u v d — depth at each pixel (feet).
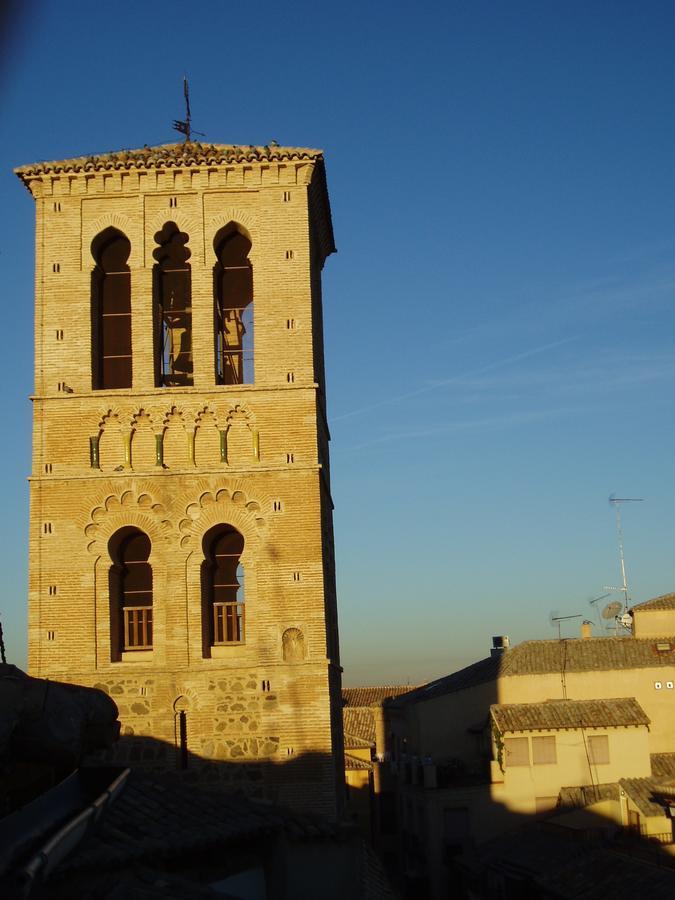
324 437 137.08
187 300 132.87
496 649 321.32
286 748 114.52
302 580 118.32
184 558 118.62
